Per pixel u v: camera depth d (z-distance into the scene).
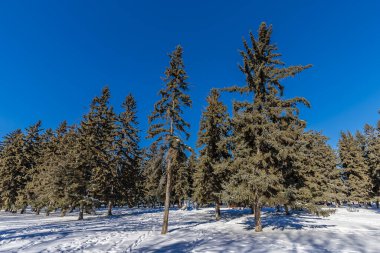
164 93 21.27
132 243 13.91
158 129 20.38
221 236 16.39
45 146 48.12
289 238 15.04
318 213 17.42
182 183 48.78
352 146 54.19
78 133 37.94
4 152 45.47
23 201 39.94
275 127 18.56
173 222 26.66
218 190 28.73
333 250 11.32
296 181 19.20
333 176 48.41
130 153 39.28
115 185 36.09
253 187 17.48
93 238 15.48
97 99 36.84
